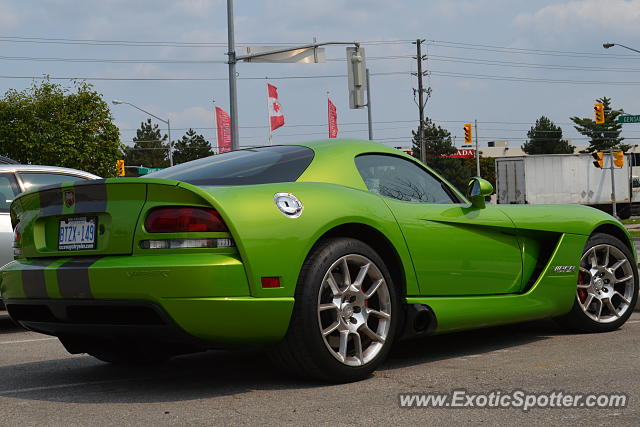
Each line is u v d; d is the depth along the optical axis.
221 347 3.60
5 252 6.68
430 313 4.20
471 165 88.19
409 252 4.13
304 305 3.60
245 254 3.46
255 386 3.78
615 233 5.64
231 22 18.08
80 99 30.12
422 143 47.03
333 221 3.75
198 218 3.46
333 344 3.81
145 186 3.54
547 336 5.25
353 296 3.83
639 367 4.02
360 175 4.23
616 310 5.48
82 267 3.58
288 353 3.67
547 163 42.59
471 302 4.45
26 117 29.47
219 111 34.81
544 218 5.01
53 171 7.22
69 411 3.39
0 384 4.11
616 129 86.81
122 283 3.45
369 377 3.92
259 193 3.63
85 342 4.29
